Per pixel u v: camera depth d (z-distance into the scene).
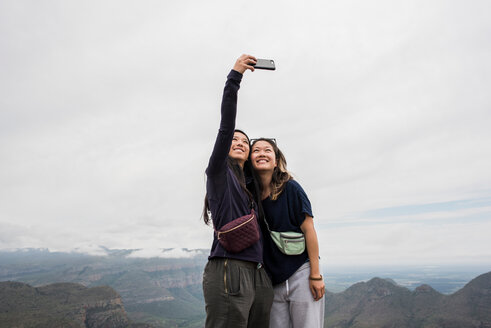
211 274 2.71
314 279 3.13
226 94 2.67
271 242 3.29
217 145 2.62
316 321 3.16
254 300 2.78
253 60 2.80
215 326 2.60
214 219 2.75
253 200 3.14
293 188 3.31
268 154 3.34
